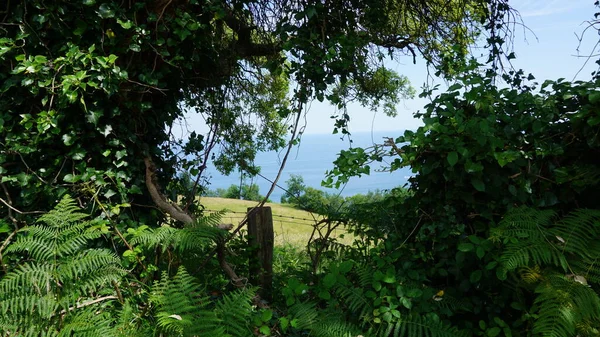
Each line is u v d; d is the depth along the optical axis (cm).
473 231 331
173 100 470
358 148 332
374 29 550
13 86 375
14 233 338
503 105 327
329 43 433
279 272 520
